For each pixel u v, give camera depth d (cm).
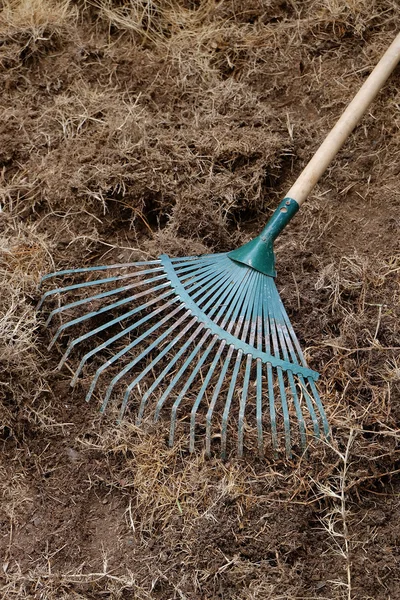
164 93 168
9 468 139
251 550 132
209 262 145
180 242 151
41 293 148
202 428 139
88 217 155
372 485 136
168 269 145
